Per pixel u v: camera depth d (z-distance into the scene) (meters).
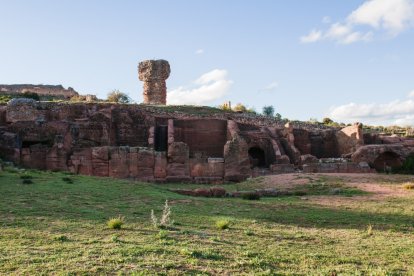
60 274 9.59
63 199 20.62
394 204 23.53
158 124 55.00
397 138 55.88
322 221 18.92
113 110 52.50
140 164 38.53
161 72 76.19
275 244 13.77
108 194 23.41
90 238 13.13
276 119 69.12
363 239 15.22
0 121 47.22
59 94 83.00
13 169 30.59
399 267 11.59
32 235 13.22
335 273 10.76
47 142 40.91
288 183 32.06
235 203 23.56
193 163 39.94
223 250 12.36
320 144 57.00
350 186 30.22
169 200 23.36
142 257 11.13
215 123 54.22
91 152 38.12
